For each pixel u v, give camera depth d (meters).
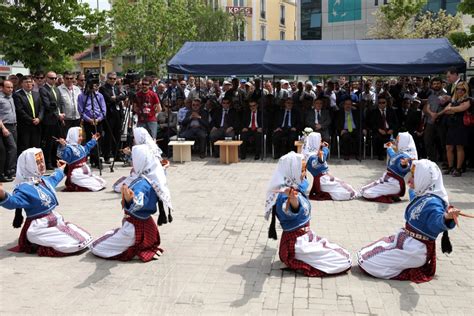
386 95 13.45
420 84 15.89
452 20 27.30
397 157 8.28
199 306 4.46
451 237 6.45
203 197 8.79
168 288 4.86
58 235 5.73
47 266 5.44
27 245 5.83
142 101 11.78
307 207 5.14
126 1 28.50
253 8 48.81
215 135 13.38
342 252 5.21
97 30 15.20
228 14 37.94
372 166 11.87
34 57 14.10
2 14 13.72
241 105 14.16
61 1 14.02
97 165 12.05
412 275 4.99
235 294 4.71
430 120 11.30
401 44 13.06
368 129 13.06
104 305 4.50
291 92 16.36
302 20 45.22
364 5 40.91
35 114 10.65
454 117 10.31
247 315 4.28
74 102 11.54
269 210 5.13
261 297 4.64
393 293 4.71
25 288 4.87
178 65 12.66
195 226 6.99
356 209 7.91
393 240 5.14
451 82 10.90
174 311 4.37
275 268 5.38
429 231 4.86
